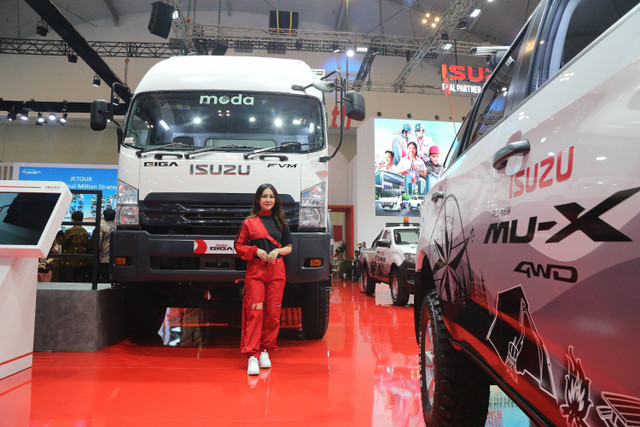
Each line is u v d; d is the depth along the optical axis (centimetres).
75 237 673
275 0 2277
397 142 1966
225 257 425
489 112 201
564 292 104
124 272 425
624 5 128
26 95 2173
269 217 401
